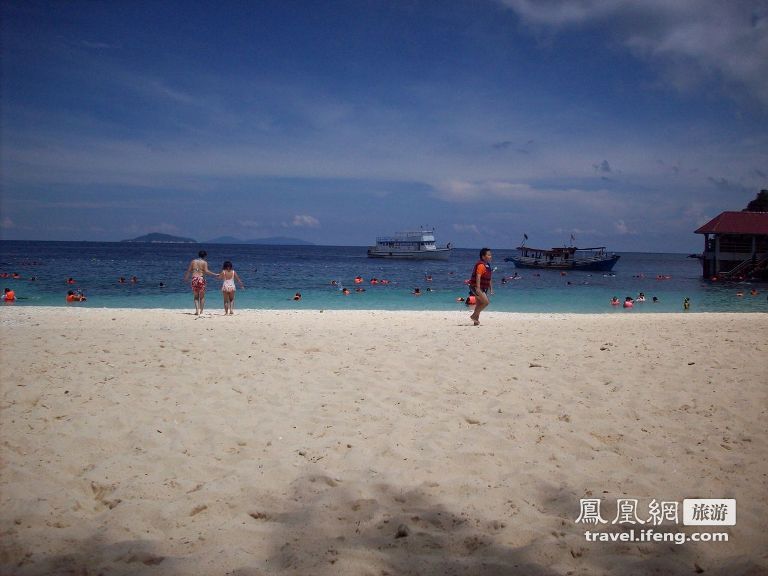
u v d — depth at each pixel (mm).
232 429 5156
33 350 8617
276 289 31359
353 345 9383
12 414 5469
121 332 10922
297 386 6625
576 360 8086
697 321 14000
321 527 3334
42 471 4160
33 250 115000
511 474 4156
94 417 5398
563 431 5078
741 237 47875
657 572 2840
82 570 2854
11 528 3283
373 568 2863
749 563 2846
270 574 2801
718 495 3762
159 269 48312
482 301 12789
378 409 5750
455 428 5184
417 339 10148
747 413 5562
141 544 3115
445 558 2975
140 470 4230
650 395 6191
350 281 38594
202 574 2805
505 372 7316
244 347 9094
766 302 27703
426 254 79375
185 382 6742
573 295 30438
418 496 3793
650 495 3781
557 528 3354
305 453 4574
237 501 3697
